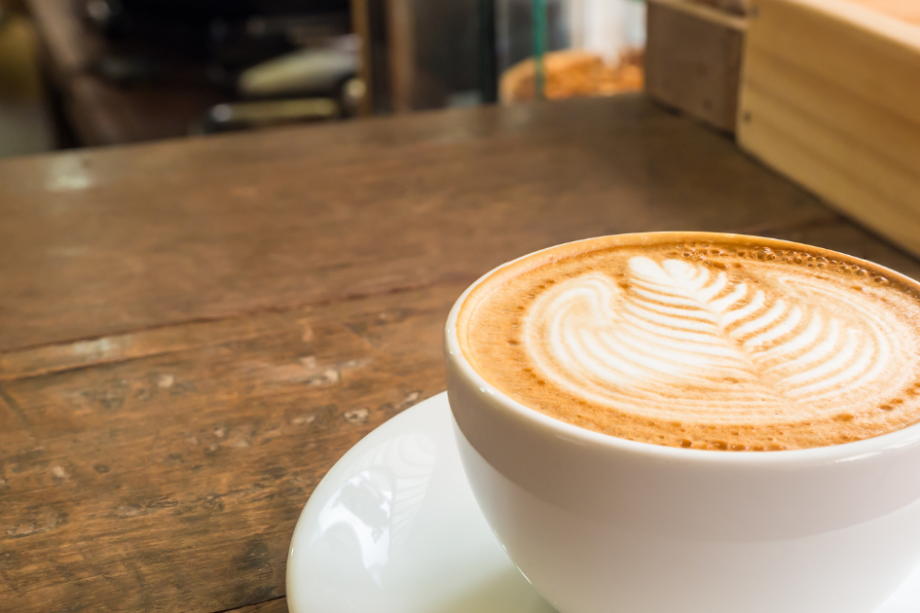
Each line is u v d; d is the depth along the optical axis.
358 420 0.35
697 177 0.57
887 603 0.26
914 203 0.45
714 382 0.26
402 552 0.27
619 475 0.23
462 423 0.25
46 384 0.38
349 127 0.71
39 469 0.33
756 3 0.56
